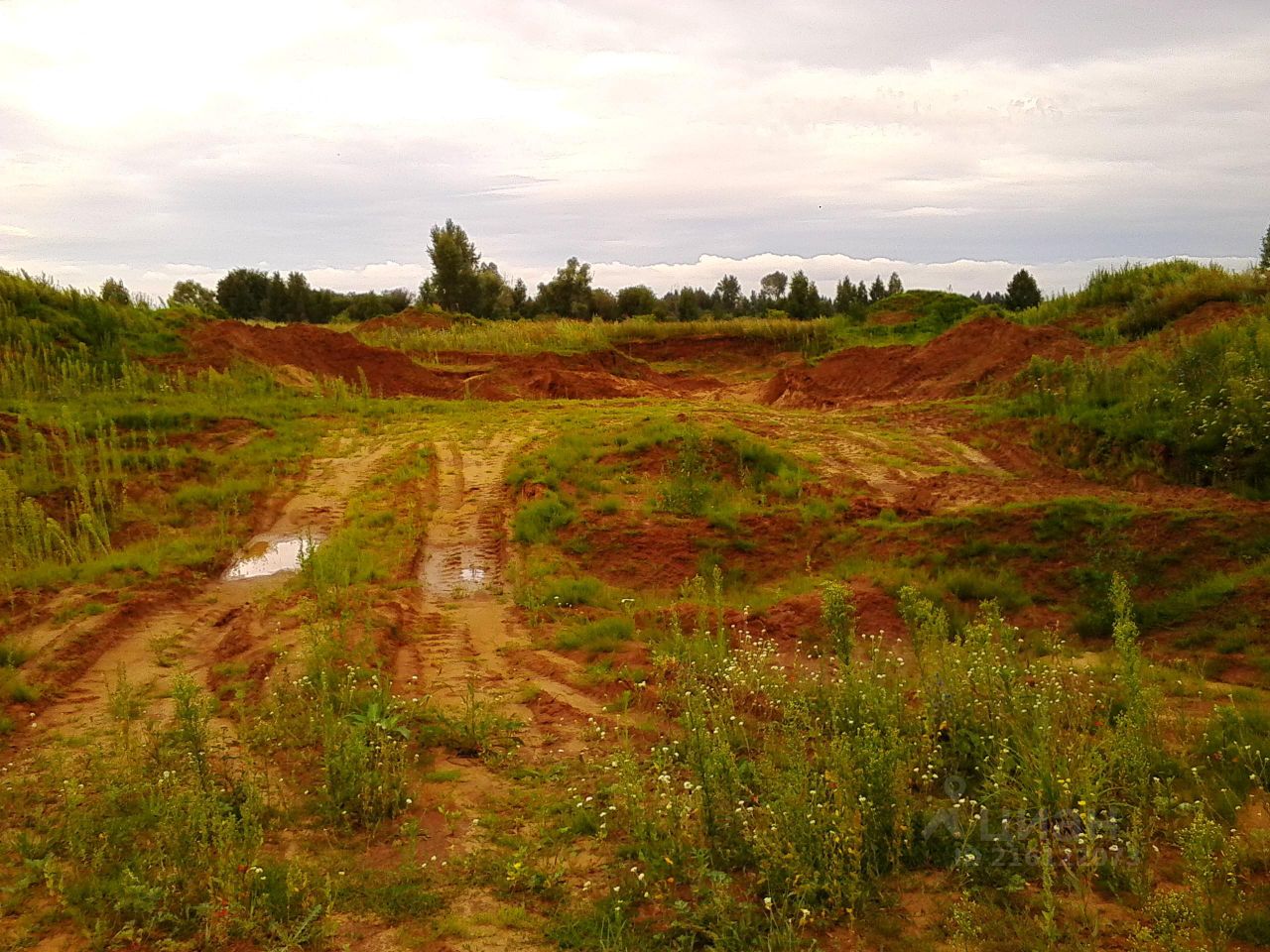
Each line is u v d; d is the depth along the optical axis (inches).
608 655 333.7
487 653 350.0
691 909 177.9
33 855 206.1
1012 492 501.0
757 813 203.2
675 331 1514.5
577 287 2578.7
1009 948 162.6
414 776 241.8
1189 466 533.6
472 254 2503.7
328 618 363.3
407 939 175.5
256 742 258.8
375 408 860.0
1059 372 759.1
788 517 486.6
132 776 235.6
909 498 515.5
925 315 1523.1
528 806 226.5
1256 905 169.6
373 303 2632.9
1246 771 223.9
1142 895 172.9
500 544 492.1
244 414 761.0
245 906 182.1
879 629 354.9
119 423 681.6
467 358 1250.6
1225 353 577.0
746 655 297.9
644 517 501.4
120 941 176.2
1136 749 212.1
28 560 444.8
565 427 754.8
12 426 619.8
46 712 292.0
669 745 250.4
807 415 849.5
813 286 2046.0
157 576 426.6
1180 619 345.4
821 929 172.1
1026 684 261.4
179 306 1037.8
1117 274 1111.0
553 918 180.2
